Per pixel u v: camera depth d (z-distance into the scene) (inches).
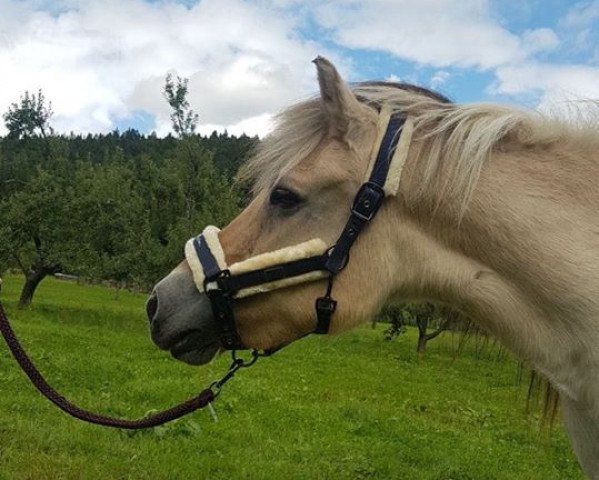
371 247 106.3
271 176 111.1
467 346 133.8
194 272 110.4
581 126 107.6
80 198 1008.9
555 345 100.8
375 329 1240.8
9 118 2102.6
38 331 642.8
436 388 571.8
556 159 105.3
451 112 108.0
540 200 101.3
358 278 106.3
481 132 103.7
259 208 111.7
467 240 104.1
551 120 108.0
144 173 1316.4
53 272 986.1
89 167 1274.6
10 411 290.4
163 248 984.3
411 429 366.9
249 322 110.3
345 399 455.2
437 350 961.5
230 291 107.7
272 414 358.3
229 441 294.7
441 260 105.3
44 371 403.5
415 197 105.0
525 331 102.0
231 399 377.7
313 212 106.7
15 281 1577.3
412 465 297.0
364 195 103.9
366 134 106.9
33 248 984.9
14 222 951.6
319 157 107.3
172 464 245.4
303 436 322.0
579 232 99.3
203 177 1016.9
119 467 231.6
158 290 114.6
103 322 906.7
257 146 116.9
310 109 111.1
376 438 337.1
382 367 684.7
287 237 107.7
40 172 1016.9
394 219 106.3
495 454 334.3
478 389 588.7
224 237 113.3
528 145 106.9
